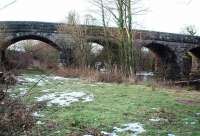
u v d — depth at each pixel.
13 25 39.41
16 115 8.62
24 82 21.12
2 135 7.44
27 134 9.03
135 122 11.65
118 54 34.91
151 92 19.05
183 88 25.00
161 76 37.97
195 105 14.98
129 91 19.06
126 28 29.56
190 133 10.39
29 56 8.28
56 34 40.97
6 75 8.51
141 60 49.97
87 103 14.81
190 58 50.25
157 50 49.12
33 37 40.69
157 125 11.33
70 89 19.25
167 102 15.56
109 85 21.92
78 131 10.34
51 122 11.18
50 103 14.64
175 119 12.16
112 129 10.76
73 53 40.34
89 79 25.34
